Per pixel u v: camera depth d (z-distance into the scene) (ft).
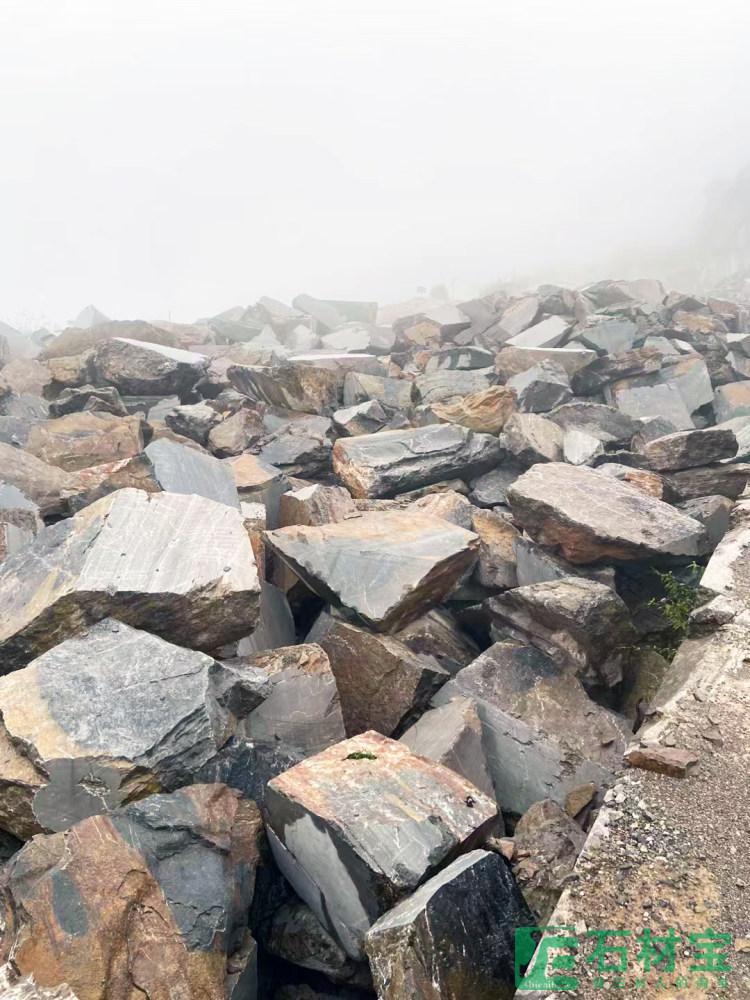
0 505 15.71
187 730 10.35
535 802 12.28
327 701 12.75
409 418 28.12
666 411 30.09
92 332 35.91
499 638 15.89
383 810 9.34
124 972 7.72
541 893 9.77
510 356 32.96
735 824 9.32
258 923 9.86
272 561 17.48
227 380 31.17
